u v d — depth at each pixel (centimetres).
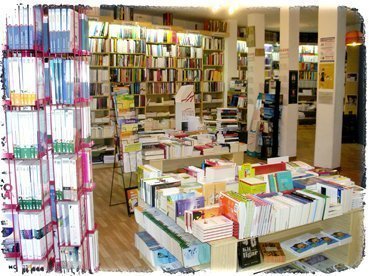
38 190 304
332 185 353
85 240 346
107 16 841
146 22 908
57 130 314
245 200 284
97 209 553
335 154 769
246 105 1031
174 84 1005
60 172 319
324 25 752
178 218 306
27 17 288
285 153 886
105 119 834
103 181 704
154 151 554
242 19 1095
